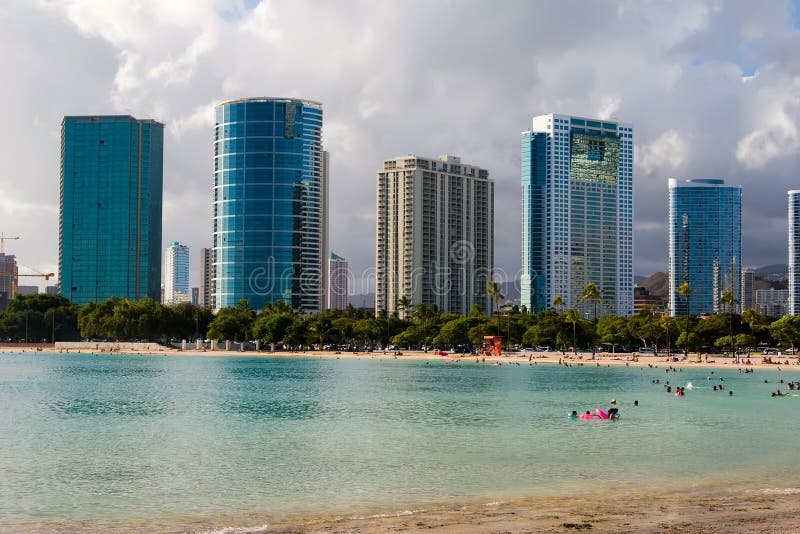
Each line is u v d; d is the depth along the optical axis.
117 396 141.25
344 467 71.19
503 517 50.41
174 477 67.12
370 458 75.75
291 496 59.84
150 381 177.50
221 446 83.62
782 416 107.69
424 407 121.69
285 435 91.62
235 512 54.94
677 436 89.00
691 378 181.62
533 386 161.00
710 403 125.75
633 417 107.31
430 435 91.19
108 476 67.62
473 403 127.44
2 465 72.88
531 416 109.31
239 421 105.00
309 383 170.25
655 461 72.81
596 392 146.50
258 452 79.69
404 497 58.97
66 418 108.69
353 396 140.50
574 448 80.88
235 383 171.50
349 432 94.06
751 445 82.00
